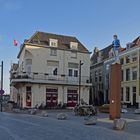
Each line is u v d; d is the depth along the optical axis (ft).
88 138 41.55
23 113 111.24
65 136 43.27
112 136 44.73
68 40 165.27
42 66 151.43
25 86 148.77
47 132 48.26
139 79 149.28
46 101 150.61
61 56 156.66
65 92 155.63
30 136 42.80
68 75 157.48
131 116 88.53
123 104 158.20
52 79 152.46
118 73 72.90
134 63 154.71
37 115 97.81
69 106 155.53
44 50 152.87
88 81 161.58
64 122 69.56
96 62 197.88
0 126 58.08
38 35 158.20
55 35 163.84
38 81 148.36
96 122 66.74
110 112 75.00
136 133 49.19
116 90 73.10
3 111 128.77
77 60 160.86
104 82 181.16
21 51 164.76
